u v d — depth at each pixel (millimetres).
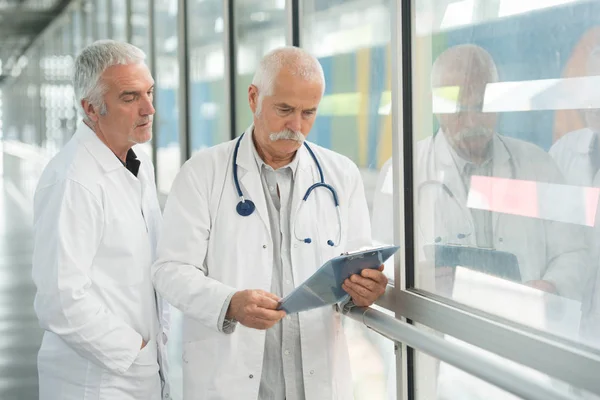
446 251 1939
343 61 2527
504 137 1722
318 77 1766
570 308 1552
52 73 13828
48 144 14352
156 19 5008
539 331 1607
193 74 4297
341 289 1816
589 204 1493
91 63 1909
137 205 2018
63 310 1811
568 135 1539
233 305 1767
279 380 1918
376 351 2395
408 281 2051
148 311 2004
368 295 1829
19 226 8602
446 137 1913
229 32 3582
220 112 3842
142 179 2070
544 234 1618
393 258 2133
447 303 1854
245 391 1869
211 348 1896
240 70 3562
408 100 2010
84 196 1869
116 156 1992
